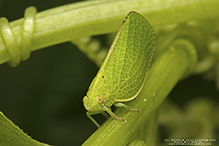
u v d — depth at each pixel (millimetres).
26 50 96
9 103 118
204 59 110
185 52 100
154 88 95
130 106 93
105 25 99
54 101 118
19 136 86
